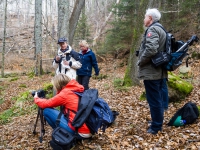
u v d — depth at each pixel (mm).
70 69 5375
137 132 4238
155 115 3996
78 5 7781
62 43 5316
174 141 3770
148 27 3824
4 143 4832
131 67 8789
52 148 3980
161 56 3658
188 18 17000
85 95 3648
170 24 17656
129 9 17359
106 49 19453
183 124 4301
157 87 3887
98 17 31031
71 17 7863
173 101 6117
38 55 17094
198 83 8469
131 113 5531
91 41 22500
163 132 4082
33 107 7895
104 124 3633
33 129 5395
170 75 6809
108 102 6926
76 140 3855
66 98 3627
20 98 9117
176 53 3729
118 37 18016
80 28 22391
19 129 5668
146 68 3828
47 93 9055
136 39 8625
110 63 19031
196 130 4059
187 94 6449
